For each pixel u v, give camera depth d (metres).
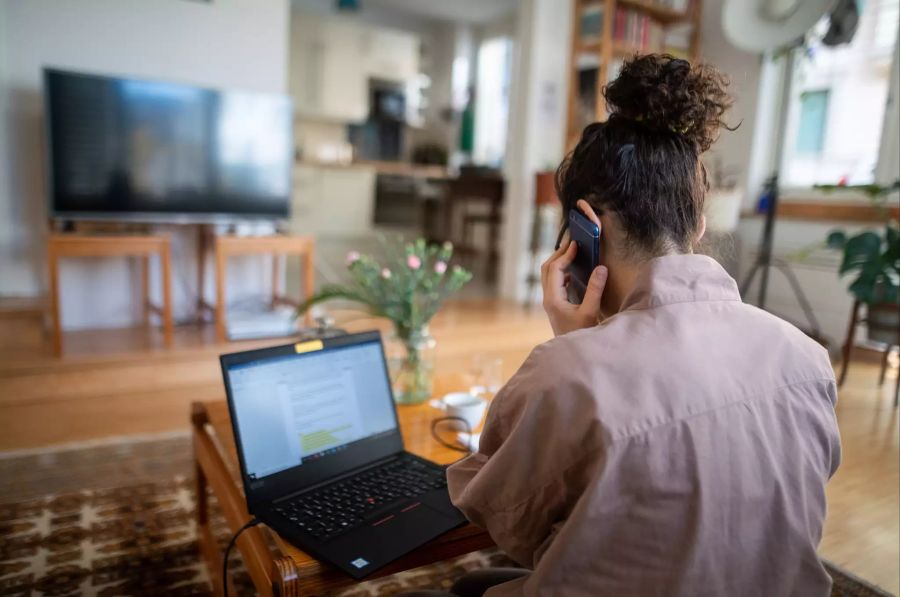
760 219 4.13
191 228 3.50
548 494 0.56
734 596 0.53
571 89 4.32
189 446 2.16
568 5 4.53
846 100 3.87
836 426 0.61
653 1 4.25
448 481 0.72
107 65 3.14
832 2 3.21
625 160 0.65
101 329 3.29
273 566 0.86
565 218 0.75
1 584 1.42
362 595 1.50
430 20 7.70
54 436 2.18
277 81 3.54
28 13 2.96
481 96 7.58
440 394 1.67
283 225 3.68
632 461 0.51
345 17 7.20
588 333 0.58
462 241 6.76
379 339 1.27
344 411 1.16
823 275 3.85
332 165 6.66
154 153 3.13
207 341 3.12
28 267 3.21
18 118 3.04
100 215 3.04
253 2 3.42
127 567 1.51
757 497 0.54
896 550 1.74
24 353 2.78
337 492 1.02
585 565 0.53
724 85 0.68
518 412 0.58
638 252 0.66
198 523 1.63
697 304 0.61
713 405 0.54
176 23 3.25
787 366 0.59
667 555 0.51
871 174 3.76
